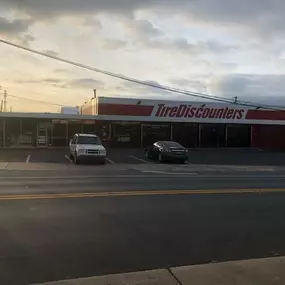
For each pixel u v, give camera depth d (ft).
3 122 116.26
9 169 65.72
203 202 33.86
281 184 48.80
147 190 40.37
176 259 18.85
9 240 21.29
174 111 127.13
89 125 122.42
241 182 50.37
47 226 24.35
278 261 18.29
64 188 41.06
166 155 86.02
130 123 125.80
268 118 136.77
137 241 21.70
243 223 26.48
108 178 52.37
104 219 26.55
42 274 16.60
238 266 17.48
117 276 16.16
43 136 118.73
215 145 134.41
